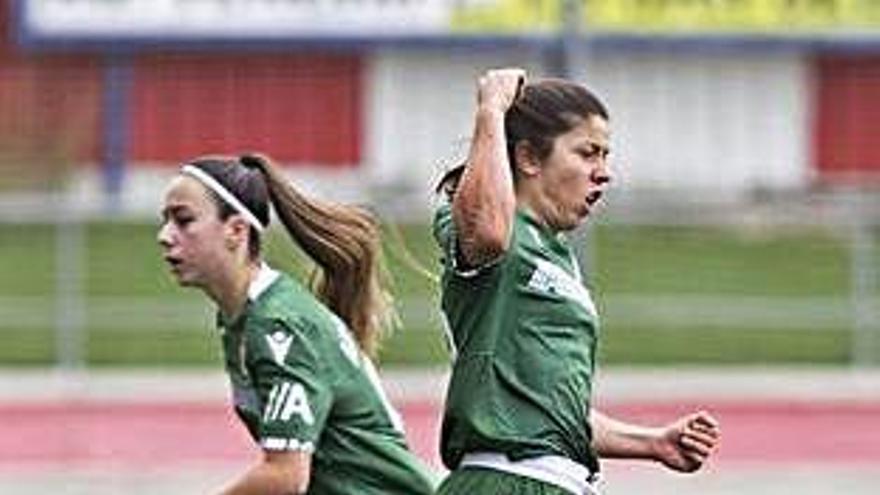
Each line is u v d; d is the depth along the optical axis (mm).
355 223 22125
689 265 68812
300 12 78875
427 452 44906
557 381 19547
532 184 19719
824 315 61000
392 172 81062
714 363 57188
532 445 19500
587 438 19750
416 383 53719
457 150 24016
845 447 47750
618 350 58500
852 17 78000
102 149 79875
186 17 79000
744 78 80938
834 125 82000
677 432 20922
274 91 80812
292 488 20844
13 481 42625
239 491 20938
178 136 80250
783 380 55000
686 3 77500
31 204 60875
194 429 49062
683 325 60781
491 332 19562
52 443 47406
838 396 53625
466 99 80938
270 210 21750
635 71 80375
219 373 55250
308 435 20859
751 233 74188
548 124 19578
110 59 79250
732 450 46812
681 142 80625
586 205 19719
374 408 21391
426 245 61719
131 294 63750
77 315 54875
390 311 22391
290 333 21016
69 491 41438
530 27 76875
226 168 21266
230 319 21391
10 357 56812
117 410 51344
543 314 19609
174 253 21250
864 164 81625
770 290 65562
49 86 80125
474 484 19562
